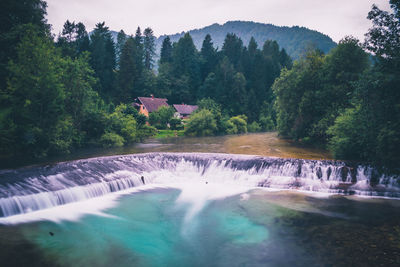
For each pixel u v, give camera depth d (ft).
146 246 35.17
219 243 36.11
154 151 92.12
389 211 44.42
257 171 64.75
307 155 81.76
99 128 107.45
